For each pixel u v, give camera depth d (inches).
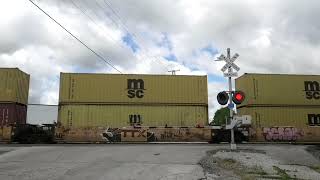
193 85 1151.6
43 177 440.1
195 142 1122.0
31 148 767.7
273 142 1147.3
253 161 588.1
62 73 1129.4
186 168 506.3
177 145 908.6
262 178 462.6
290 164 611.2
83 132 1108.5
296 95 1189.1
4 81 1078.4
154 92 1141.1
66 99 1118.4
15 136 1064.8
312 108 1187.3
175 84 1151.0
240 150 722.8
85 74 1135.6
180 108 1138.0
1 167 521.0
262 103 1171.3
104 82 1136.2
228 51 730.8
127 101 1131.9
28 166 528.7
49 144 989.8
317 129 1176.2
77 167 515.8
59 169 498.3
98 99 1125.7
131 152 687.7
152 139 1120.2
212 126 1133.1
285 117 1173.1
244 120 1092.5
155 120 1129.4
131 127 1120.2
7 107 1064.8
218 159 601.0
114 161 577.9
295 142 1160.8
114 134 1112.8
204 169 502.6
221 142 1130.7
